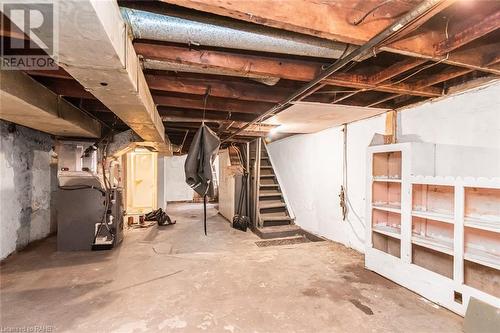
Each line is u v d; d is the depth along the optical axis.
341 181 4.01
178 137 5.82
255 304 2.25
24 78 1.95
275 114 3.24
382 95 2.65
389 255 2.76
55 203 4.47
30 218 3.78
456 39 1.50
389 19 1.42
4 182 3.19
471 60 1.73
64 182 3.57
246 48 1.48
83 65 1.26
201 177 2.74
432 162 2.59
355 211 3.73
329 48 1.56
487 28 1.35
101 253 3.50
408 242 2.54
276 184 5.92
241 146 6.50
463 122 2.36
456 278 2.12
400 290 2.51
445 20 1.54
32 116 2.45
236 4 1.15
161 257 3.38
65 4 0.83
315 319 2.04
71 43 1.06
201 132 2.75
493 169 2.14
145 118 2.35
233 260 3.32
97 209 3.65
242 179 6.00
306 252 3.66
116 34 1.13
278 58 1.88
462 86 2.32
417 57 1.64
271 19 1.21
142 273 2.87
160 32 1.34
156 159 5.68
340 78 2.03
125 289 2.50
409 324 1.98
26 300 2.27
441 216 2.28
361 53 1.50
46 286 2.53
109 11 1.02
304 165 5.02
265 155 6.43
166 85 2.23
